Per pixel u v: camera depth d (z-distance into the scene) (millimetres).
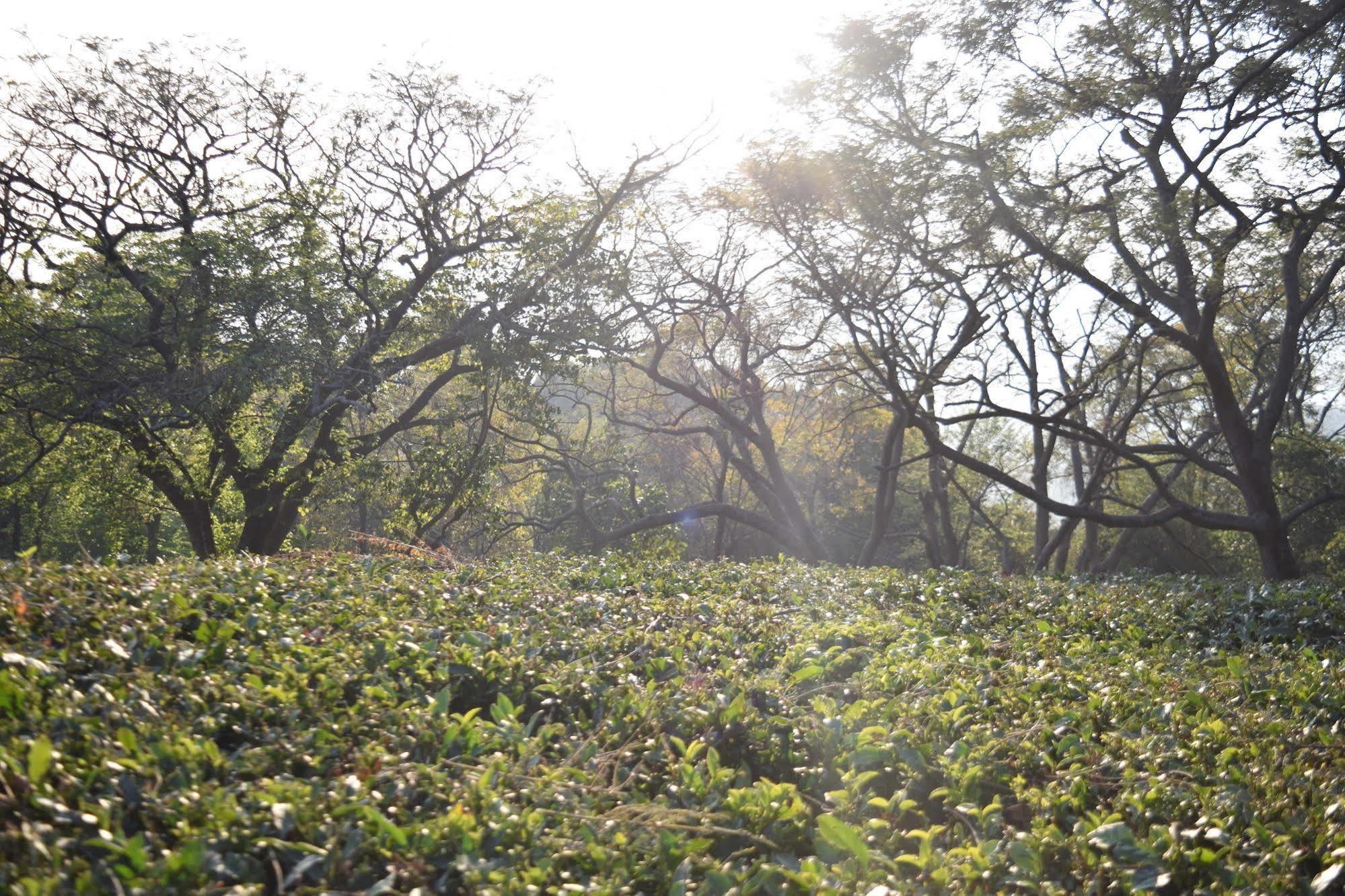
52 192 20891
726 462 33375
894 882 3773
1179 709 5785
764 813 4141
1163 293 21953
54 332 19797
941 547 45906
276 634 5488
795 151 22938
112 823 3162
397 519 22359
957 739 5223
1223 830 4133
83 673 4395
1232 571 38344
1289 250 22453
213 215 22016
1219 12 19672
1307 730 5512
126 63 21156
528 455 28547
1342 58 19031
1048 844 4133
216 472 22406
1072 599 10602
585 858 3598
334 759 4051
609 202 23625
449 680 5328
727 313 26984
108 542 29328
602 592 8875
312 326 20422
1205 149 20078
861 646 6938
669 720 5082
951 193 20984
